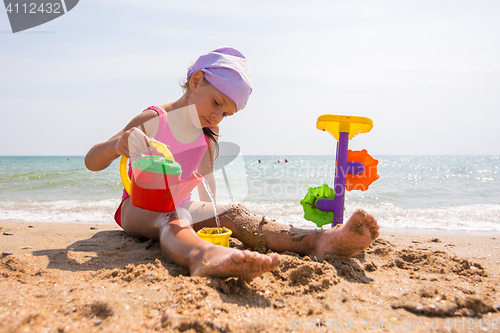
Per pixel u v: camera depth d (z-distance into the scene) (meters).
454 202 6.98
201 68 2.09
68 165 24.59
